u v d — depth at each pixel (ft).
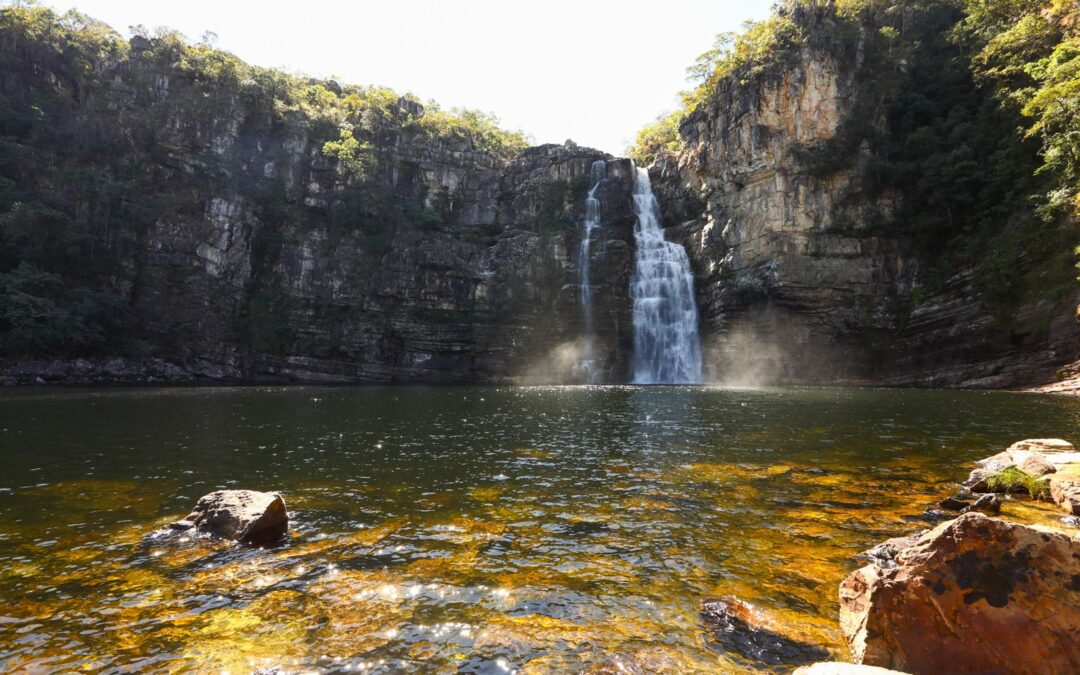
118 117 200.34
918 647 14.39
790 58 183.52
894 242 164.66
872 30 193.88
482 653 16.31
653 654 16.12
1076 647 13.28
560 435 61.57
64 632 17.74
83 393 115.14
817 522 28.45
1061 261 113.39
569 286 204.64
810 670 13.03
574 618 18.45
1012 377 121.90
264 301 196.34
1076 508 28.37
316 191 221.05
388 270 203.10
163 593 20.61
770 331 172.96
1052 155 119.65
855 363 162.40
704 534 26.94
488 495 35.37
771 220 176.24
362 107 261.24
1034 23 150.61
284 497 35.17
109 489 37.17
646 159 256.52
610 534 27.25
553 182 235.81
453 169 248.52
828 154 172.86
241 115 214.69
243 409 89.92
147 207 183.83
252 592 20.66
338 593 20.54
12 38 206.59
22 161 181.68
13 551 25.11
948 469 40.68
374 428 68.39
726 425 67.26
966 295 139.74
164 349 180.14
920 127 173.06
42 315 150.61
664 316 195.62
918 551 15.79
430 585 21.21
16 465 45.16
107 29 247.70
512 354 200.75
